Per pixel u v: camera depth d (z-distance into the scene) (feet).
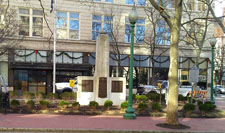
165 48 92.12
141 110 44.09
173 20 33.91
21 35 81.87
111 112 42.01
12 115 38.09
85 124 32.53
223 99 91.04
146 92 73.20
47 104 43.47
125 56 92.22
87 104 49.52
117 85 50.78
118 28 90.33
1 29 69.72
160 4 34.17
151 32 89.86
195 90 68.95
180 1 33.47
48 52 84.79
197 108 52.03
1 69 81.30
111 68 91.50
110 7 91.45
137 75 94.38
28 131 28.94
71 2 88.33
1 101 41.78
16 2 82.28
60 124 31.96
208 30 98.27
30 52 83.61
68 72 86.28
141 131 29.78
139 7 91.35
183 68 98.94
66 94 57.98
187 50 98.94
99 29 91.45
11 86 81.87
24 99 54.49
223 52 137.59
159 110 44.42
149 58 93.81
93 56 89.40
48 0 85.40
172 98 34.01
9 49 73.00
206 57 100.58
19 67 79.46
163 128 31.58
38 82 84.43
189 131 30.55
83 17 89.45
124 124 33.42
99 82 49.44
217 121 39.78
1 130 28.76
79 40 88.22
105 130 29.50
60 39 86.22
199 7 94.84
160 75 95.25
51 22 86.07
